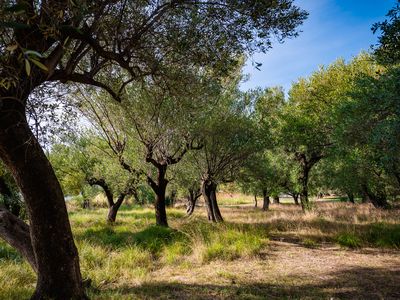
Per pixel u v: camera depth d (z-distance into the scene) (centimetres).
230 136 1487
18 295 571
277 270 808
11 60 357
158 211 1525
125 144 1475
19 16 307
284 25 581
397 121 731
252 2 550
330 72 2161
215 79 691
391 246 1070
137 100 1176
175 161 1459
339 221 1572
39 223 461
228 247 1006
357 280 721
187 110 853
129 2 546
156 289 649
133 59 644
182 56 630
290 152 2155
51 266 469
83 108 1290
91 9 438
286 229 1441
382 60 845
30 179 445
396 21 736
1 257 937
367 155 1091
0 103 376
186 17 583
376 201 2362
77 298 483
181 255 982
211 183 1733
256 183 2548
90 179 1947
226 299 585
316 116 2023
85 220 2072
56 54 429
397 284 687
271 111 1916
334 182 2444
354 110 893
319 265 858
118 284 696
